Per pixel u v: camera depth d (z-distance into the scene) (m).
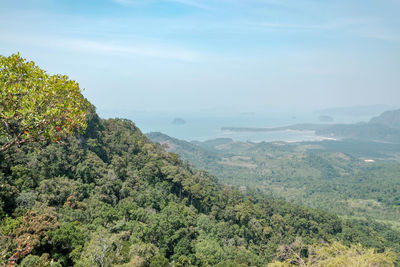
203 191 92.94
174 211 68.88
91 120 89.31
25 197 46.56
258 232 85.69
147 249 45.22
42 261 29.00
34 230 36.38
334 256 23.66
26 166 55.88
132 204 63.38
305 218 105.62
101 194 65.56
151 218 59.72
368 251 22.73
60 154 66.69
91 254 35.12
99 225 51.38
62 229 38.94
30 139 14.68
